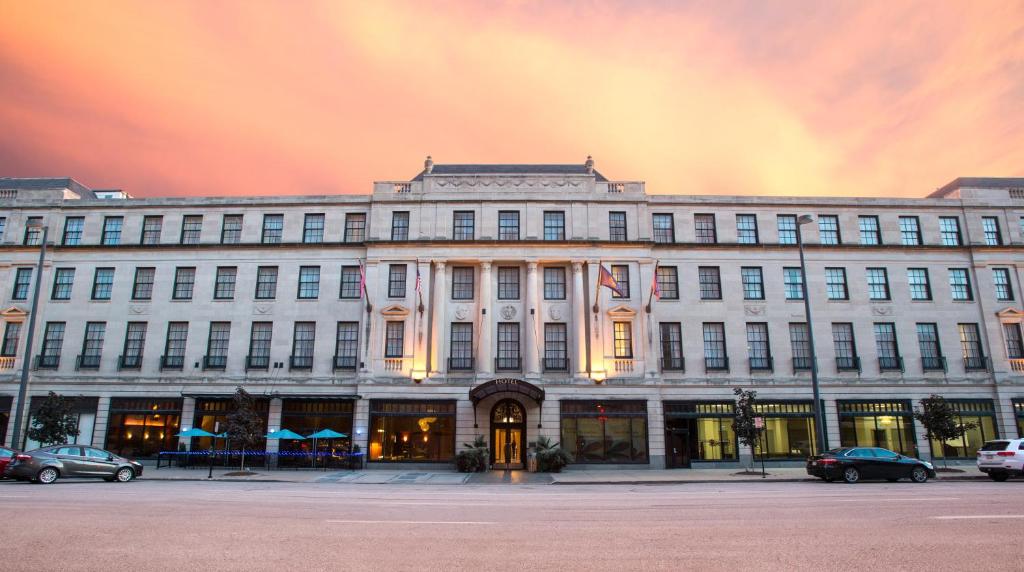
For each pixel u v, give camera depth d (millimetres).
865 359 37375
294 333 37031
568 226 37906
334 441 35406
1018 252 39375
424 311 36188
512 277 37500
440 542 10258
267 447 35281
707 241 38969
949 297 38562
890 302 38250
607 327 36375
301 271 38062
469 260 37094
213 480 27031
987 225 40031
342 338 36906
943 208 40031
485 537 10766
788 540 10430
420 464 34469
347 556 9094
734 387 34094
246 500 17125
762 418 31703
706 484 26094
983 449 27562
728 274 38250
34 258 38531
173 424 36062
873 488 22172
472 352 36312
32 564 8438
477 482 27328
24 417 36031
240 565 8484
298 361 36594
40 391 36469
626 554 9305
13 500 16016
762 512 14359
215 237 38844
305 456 35062
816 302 38094
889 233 39562
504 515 13945
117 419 36156
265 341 37062
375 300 36625
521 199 38125
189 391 36219
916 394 36938
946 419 31969
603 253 37344
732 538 10656
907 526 11812
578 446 34938
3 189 40031
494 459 35000
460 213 38281
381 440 34969
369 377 35438
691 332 37250
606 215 38250
